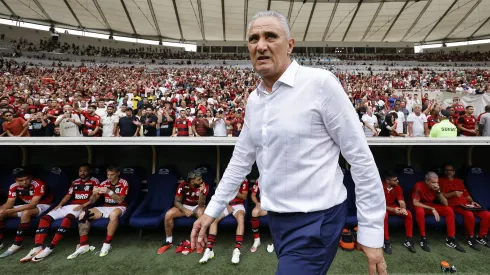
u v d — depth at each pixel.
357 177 0.84
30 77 18.48
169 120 5.82
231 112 7.08
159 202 3.44
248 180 3.61
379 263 0.81
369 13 26.08
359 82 20.38
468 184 3.45
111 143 2.95
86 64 26.70
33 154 3.95
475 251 2.85
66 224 2.96
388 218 3.01
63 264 2.68
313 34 32.47
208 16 27.11
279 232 0.94
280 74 0.92
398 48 35.97
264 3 24.12
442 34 32.81
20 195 3.17
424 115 5.57
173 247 3.03
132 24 29.75
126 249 2.98
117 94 12.27
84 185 3.33
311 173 0.87
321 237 0.85
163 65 29.78
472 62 30.11
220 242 3.17
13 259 2.78
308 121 0.86
